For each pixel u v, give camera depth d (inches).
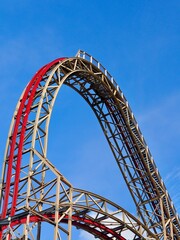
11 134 1569.9
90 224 1614.2
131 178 2142.0
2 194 1471.5
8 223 1307.8
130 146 2153.1
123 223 1635.1
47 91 1664.6
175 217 2138.3
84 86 2037.4
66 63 1856.5
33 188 1466.5
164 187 2144.4
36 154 1496.1
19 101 1637.6
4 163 1518.2
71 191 1473.9
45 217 1380.4
